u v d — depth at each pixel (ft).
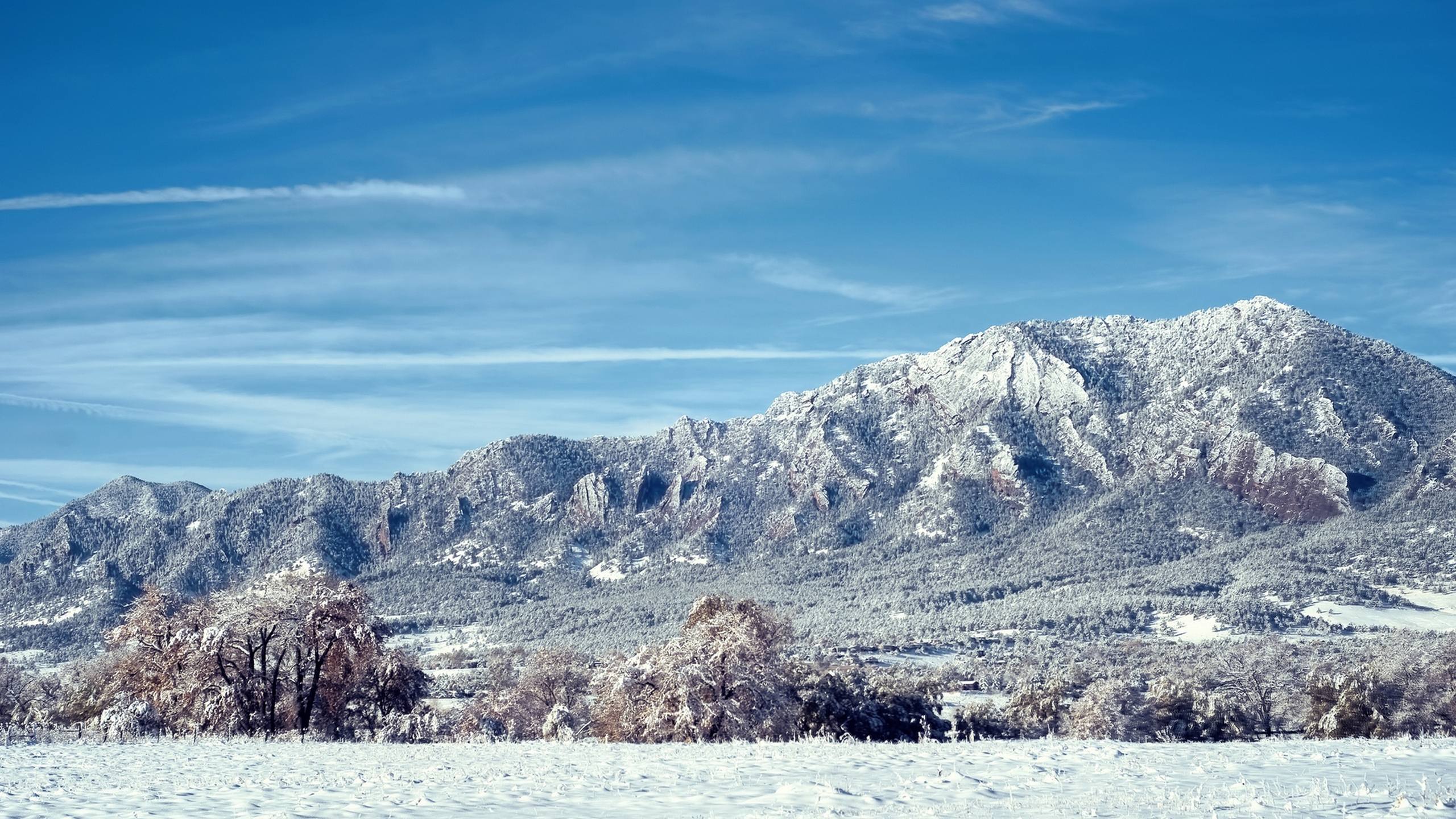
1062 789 73.97
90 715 265.13
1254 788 70.85
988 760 94.22
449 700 448.24
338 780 88.63
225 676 210.59
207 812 70.90
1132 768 85.56
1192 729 355.77
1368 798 65.46
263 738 184.14
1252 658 509.76
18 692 330.95
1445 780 75.00
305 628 212.64
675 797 73.87
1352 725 318.04
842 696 270.46
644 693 226.38
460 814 67.56
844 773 86.28
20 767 104.17
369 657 225.56
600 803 72.18
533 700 310.65
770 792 75.92
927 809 65.41
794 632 283.79
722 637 225.56
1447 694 323.57
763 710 220.43
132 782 88.94
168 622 223.92
